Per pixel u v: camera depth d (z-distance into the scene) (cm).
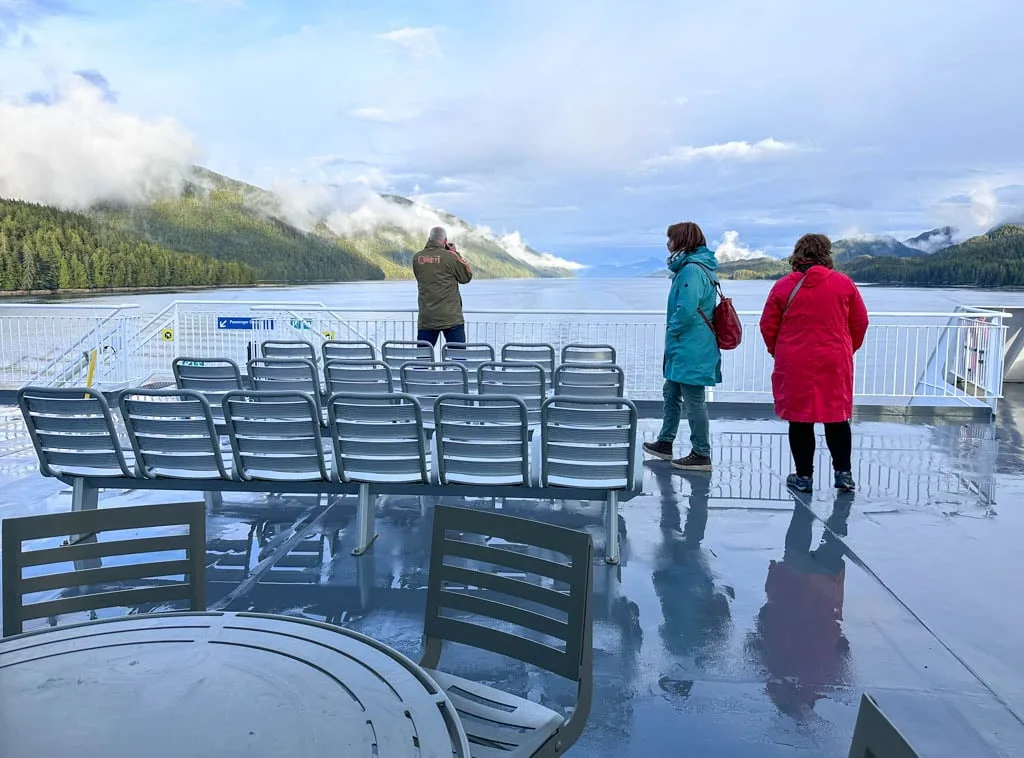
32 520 191
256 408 409
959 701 265
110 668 152
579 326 909
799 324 494
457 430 394
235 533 441
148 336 994
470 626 202
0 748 125
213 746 125
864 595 355
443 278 770
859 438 718
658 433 724
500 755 172
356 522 461
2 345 977
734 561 398
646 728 247
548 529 190
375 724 132
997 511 484
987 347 847
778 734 244
